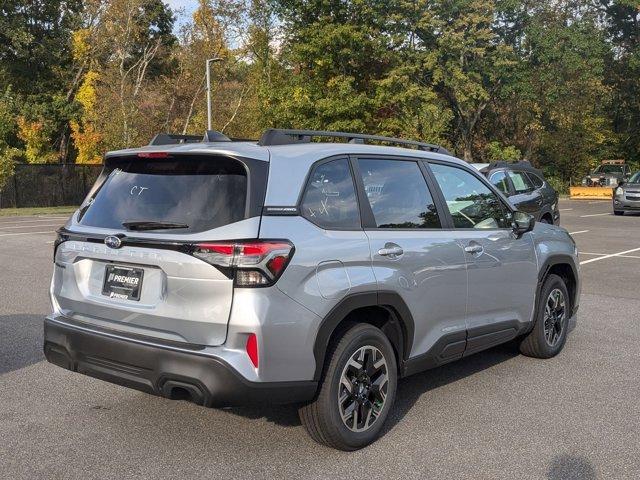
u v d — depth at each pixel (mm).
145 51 41312
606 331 7383
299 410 4074
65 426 4520
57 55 44094
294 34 34906
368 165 4527
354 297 4035
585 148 47156
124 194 4254
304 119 34594
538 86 42750
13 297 9062
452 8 35906
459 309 4977
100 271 4184
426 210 4836
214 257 3637
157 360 3730
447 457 4066
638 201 24781
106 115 36719
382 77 35125
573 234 18500
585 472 3875
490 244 5285
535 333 6105
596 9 48156
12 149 32312
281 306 3689
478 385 5484
